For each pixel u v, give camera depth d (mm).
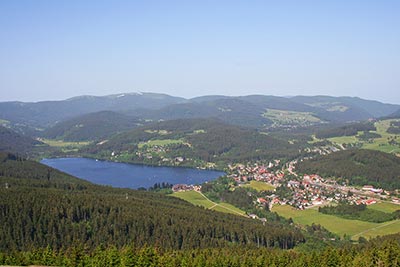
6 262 146250
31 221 193875
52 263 146500
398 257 142000
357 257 148250
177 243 188875
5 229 186000
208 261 145625
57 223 194000
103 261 145500
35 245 180000
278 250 180875
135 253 149750
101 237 190000
